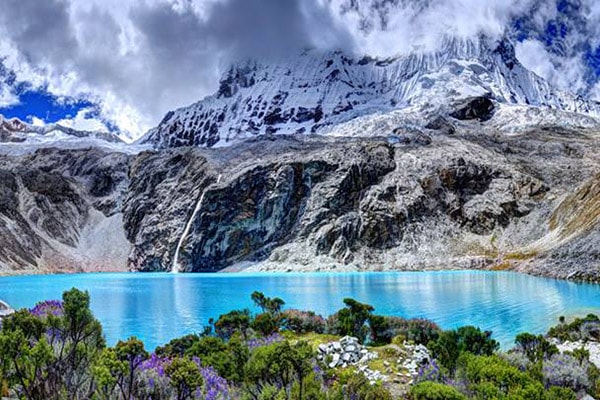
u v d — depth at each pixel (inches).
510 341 973.2
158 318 1298.0
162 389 451.5
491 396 460.4
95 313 1392.7
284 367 465.4
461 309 1408.7
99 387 408.5
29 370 414.3
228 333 851.4
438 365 599.5
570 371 582.6
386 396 506.6
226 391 487.2
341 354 681.0
